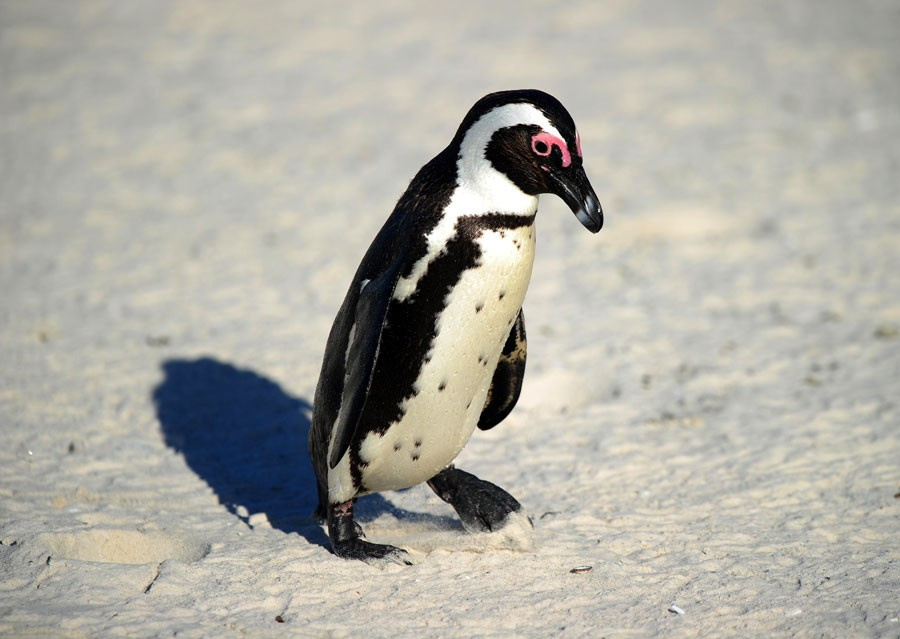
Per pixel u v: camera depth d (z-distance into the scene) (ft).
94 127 167.63
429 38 214.07
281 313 104.06
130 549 62.28
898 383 86.84
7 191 140.97
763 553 60.64
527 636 51.44
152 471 73.15
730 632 52.13
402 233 53.47
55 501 67.56
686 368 92.43
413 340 53.31
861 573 58.03
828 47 205.57
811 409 82.58
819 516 65.46
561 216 135.85
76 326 99.96
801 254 119.44
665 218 130.21
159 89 186.60
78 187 142.72
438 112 170.91
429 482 62.34
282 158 153.38
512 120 52.01
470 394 55.57
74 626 50.67
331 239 124.36
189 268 115.75
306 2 243.19
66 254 119.34
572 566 58.59
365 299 52.80
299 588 55.42
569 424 81.61
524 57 199.72
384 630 51.72
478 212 52.54
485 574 57.52
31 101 180.34
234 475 73.26
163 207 135.54
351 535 58.85
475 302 52.85
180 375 89.66
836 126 164.04
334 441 54.34
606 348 96.37
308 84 187.52
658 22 225.35
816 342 97.14
